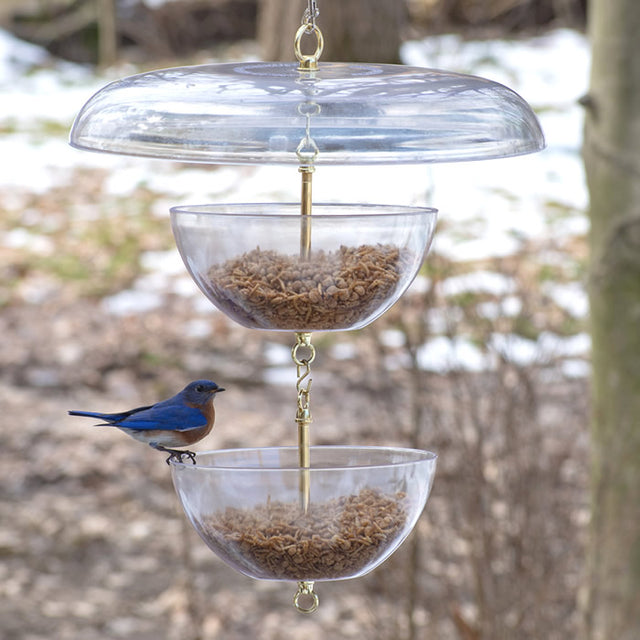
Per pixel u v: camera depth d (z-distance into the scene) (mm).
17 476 13180
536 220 17516
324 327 4312
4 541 11891
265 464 4539
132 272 18094
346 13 20938
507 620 7777
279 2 21469
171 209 4422
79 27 29500
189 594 9977
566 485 8312
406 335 8422
